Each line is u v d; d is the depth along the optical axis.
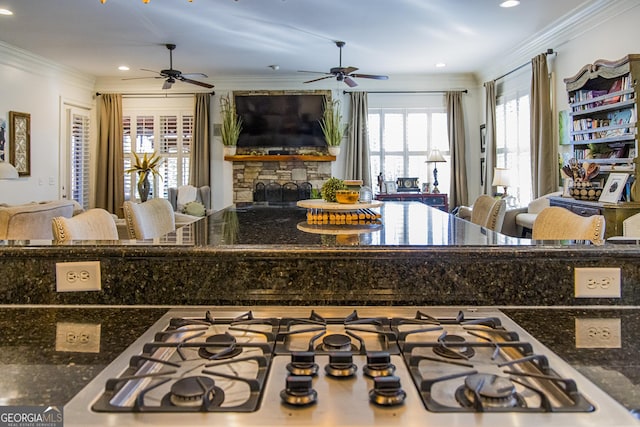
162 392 0.72
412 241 1.30
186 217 4.41
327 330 0.99
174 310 1.12
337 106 7.83
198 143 7.80
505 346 0.84
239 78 7.77
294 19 4.82
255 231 1.63
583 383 0.72
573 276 1.14
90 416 0.62
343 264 1.15
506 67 6.62
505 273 1.14
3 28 5.08
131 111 7.96
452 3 4.41
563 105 5.26
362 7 4.48
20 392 0.69
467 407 0.64
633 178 3.80
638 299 1.14
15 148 5.96
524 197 6.25
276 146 7.95
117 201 7.82
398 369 0.77
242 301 1.16
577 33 4.92
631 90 3.80
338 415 0.63
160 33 5.30
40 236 3.19
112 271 1.16
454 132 7.76
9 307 1.14
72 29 5.12
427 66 7.09
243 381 0.70
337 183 2.25
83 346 0.89
